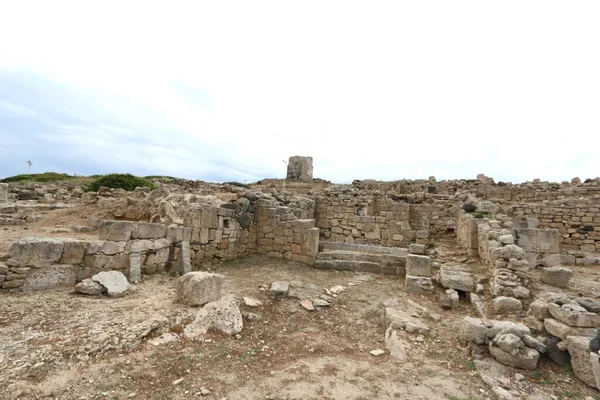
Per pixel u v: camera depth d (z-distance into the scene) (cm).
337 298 727
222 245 1010
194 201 1023
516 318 564
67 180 3259
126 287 626
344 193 1778
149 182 2314
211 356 434
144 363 395
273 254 1132
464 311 655
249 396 348
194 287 573
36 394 313
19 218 1135
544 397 365
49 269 607
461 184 2247
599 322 431
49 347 388
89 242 657
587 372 393
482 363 436
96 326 456
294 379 389
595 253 1257
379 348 503
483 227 926
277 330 548
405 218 1645
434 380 403
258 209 1180
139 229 739
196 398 339
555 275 698
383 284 841
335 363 439
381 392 370
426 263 806
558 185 1967
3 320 457
